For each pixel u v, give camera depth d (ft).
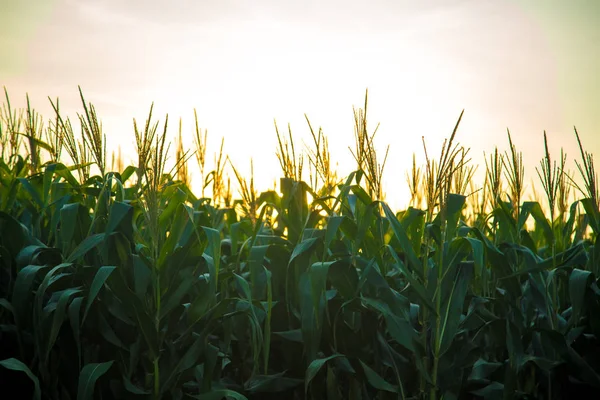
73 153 12.14
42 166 13.93
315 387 11.55
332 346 11.44
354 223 11.48
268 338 11.03
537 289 12.07
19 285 10.96
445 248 11.25
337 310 11.37
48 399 11.05
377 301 10.77
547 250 14.74
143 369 11.82
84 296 10.84
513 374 11.19
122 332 11.03
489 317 12.09
